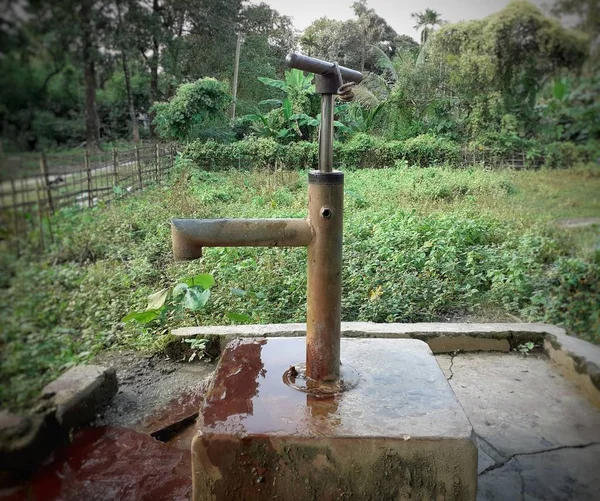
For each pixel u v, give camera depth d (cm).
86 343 213
